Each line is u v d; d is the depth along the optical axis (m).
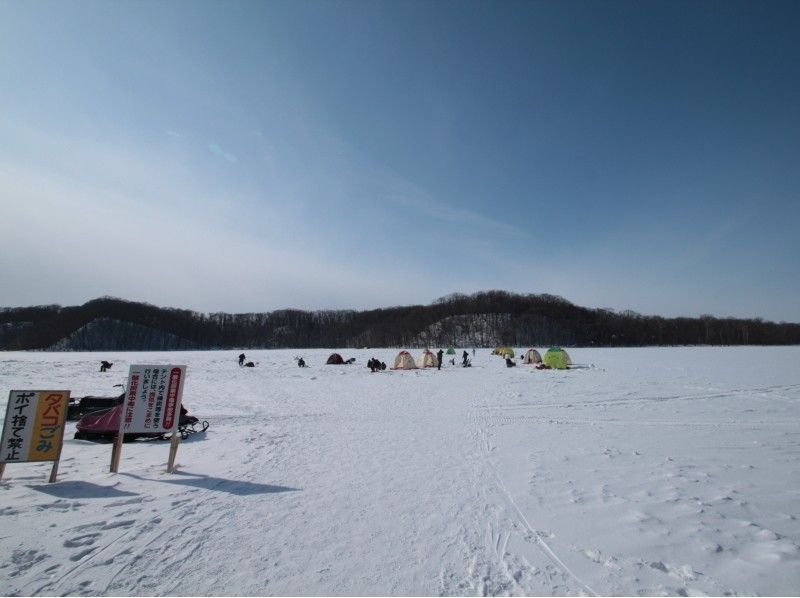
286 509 5.00
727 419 11.00
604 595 3.30
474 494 5.53
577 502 5.26
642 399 14.50
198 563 3.75
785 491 5.65
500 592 3.33
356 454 7.59
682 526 4.56
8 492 5.54
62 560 3.77
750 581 3.48
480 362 36.66
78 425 9.12
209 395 16.47
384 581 3.48
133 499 5.29
